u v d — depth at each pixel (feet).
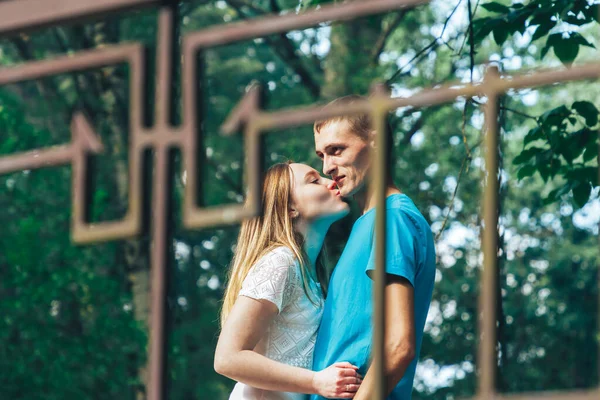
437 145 56.90
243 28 6.86
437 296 61.87
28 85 58.70
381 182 6.77
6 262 43.93
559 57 20.15
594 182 20.48
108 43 53.83
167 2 7.04
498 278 6.55
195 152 6.84
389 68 52.54
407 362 11.06
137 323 45.83
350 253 12.03
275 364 11.46
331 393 11.25
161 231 6.81
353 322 11.68
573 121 20.38
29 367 42.80
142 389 45.80
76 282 44.88
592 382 62.54
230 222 6.67
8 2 7.49
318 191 12.38
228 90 63.87
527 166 20.79
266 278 11.80
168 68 6.97
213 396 57.31
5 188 46.62
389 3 6.55
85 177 7.04
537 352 63.87
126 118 55.01
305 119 6.63
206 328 59.47
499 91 6.47
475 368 61.98
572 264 63.72
